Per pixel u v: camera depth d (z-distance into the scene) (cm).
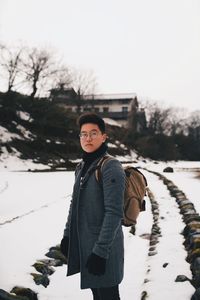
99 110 7519
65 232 248
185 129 10781
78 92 5959
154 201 973
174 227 630
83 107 6300
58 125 4747
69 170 3050
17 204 922
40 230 593
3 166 3066
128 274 417
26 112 4522
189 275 386
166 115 8675
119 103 7438
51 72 4309
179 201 895
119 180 212
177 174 2206
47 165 3522
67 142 4566
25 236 548
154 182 1623
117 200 209
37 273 395
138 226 671
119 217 209
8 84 4016
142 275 412
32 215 734
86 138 227
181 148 8800
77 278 401
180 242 526
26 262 422
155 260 452
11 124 3997
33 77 4191
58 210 801
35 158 3597
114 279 221
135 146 6881
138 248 529
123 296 354
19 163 3272
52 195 1120
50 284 384
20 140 3766
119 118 7419
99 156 227
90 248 217
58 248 491
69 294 359
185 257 450
